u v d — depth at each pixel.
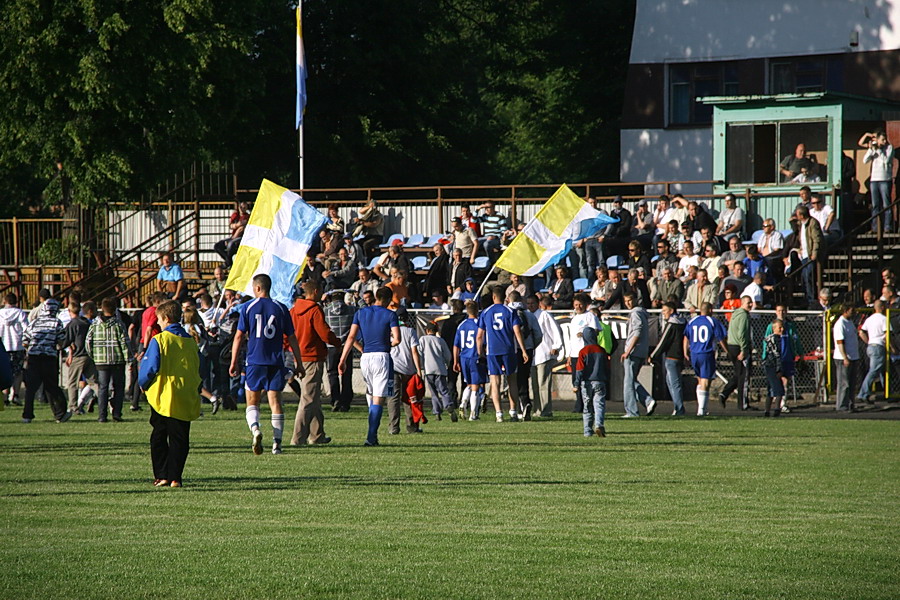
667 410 33.59
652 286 37.47
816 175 44.22
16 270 51.41
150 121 50.53
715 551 12.53
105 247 53.44
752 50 52.72
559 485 17.55
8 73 48.38
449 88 73.38
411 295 41.12
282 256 31.39
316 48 67.44
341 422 29.28
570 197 35.44
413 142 70.00
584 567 11.70
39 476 18.45
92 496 16.27
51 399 29.47
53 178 59.28
